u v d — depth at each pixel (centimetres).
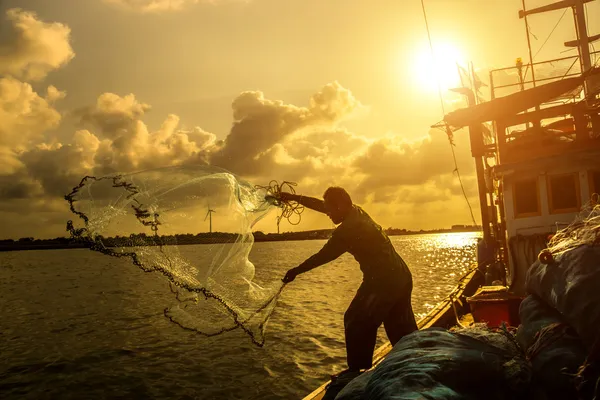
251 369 1062
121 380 1026
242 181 353
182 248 304
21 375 1101
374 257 377
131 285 3253
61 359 1223
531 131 945
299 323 1569
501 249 1245
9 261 9631
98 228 280
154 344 1338
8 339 1520
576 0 1303
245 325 317
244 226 336
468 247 12288
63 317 1930
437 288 2616
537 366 254
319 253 371
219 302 315
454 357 241
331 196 388
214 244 319
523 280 837
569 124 1007
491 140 1464
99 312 2008
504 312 653
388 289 373
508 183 880
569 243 302
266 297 336
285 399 877
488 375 238
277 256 7600
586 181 809
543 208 842
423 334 277
